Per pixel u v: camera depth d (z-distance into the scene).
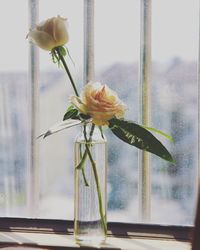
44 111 1.09
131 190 1.06
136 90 1.06
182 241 0.99
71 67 1.08
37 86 1.09
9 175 1.10
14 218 1.09
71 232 1.04
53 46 0.95
